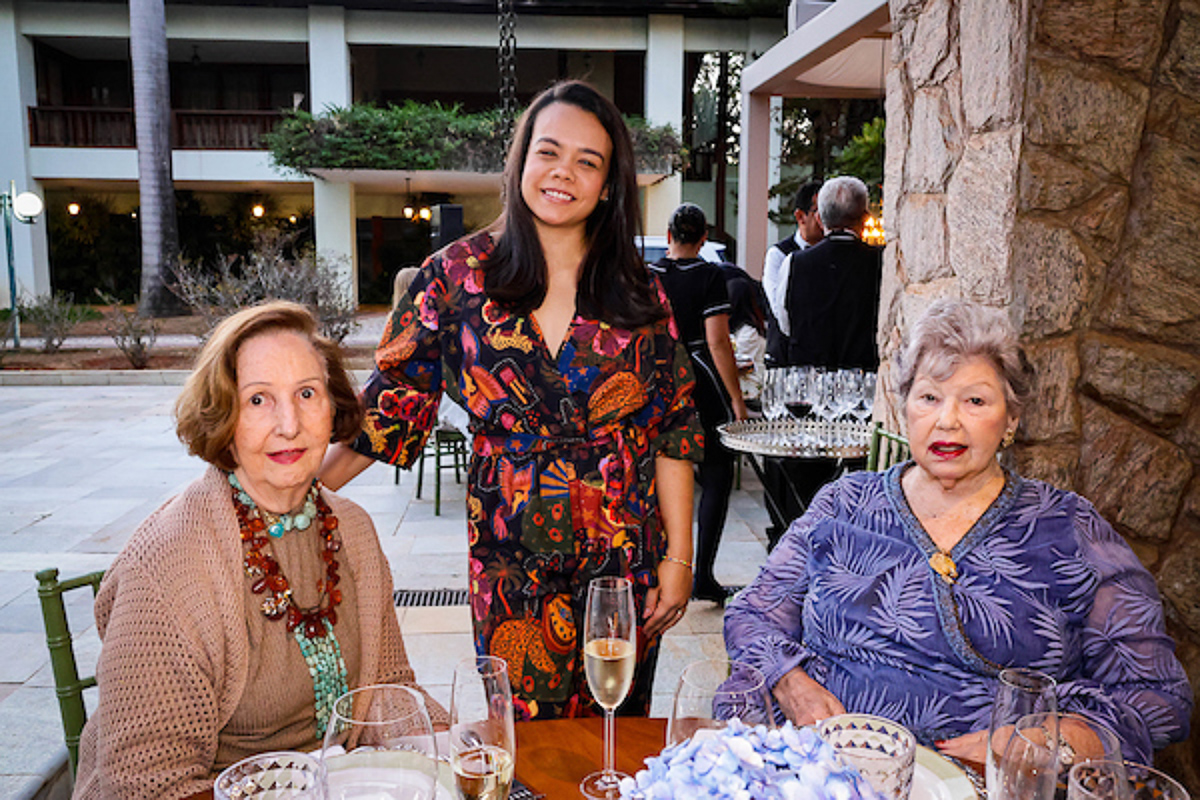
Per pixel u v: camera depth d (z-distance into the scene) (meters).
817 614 1.63
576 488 1.64
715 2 17.73
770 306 4.08
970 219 2.30
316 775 0.87
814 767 0.81
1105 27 2.07
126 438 7.54
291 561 1.40
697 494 5.61
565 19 18.45
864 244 3.71
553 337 1.66
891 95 2.79
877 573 1.57
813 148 17.02
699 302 3.62
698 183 20.55
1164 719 1.39
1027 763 0.91
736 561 4.22
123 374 11.17
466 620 3.50
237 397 1.31
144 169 15.42
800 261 3.72
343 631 1.46
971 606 1.48
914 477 1.62
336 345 1.47
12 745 2.54
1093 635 1.47
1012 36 2.11
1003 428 1.50
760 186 6.79
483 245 1.70
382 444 1.72
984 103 2.24
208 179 19.20
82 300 22.66
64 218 22.45
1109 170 2.13
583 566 1.65
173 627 1.25
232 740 1.35
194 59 21.28
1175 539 2.20
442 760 1.13
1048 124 2.10
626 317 1.67
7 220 13.02
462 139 16.62
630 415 1.73
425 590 3.85
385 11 18.27
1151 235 2.13
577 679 1.69
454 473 6.11
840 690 1.58
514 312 1.64
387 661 1.52
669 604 1.78
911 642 1.51
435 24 18.42
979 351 1.48
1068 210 2.14
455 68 22.59
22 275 19.02
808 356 3.77
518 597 1.64
